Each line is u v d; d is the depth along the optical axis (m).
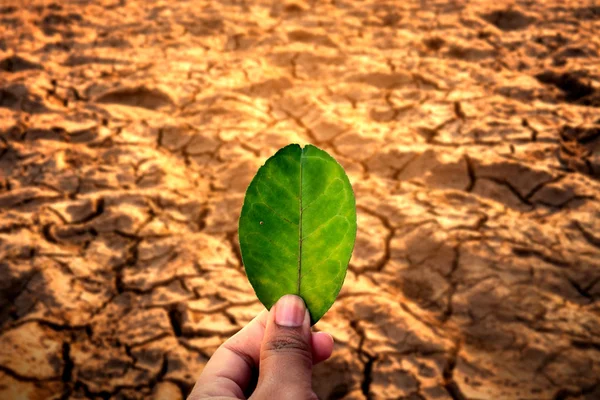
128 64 4.39
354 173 3.23
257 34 4.82
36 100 3.89
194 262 2.67
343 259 0.68
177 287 2.55
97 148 3.45
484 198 2.99
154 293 2.52
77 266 2.65
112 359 2.25
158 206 3.00
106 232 2.84
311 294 0.68
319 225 0.67
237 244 2.79
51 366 2.21
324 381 2.15
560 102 3.81
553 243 2.66
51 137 3.54
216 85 4.07
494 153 3.27
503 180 3.07
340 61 4.38
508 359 2.19
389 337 2.29
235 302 2.47
